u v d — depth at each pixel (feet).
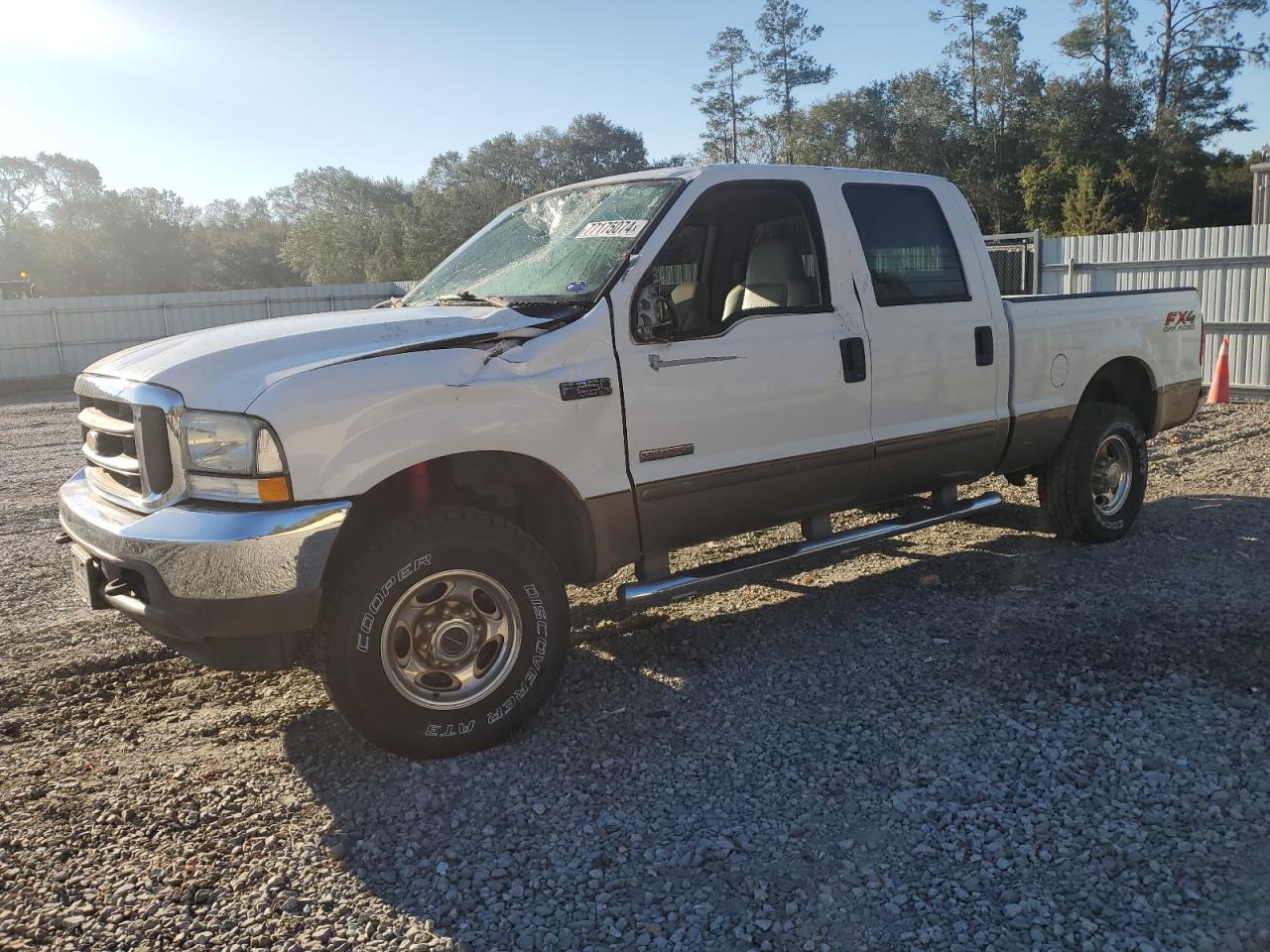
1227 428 34.60
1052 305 18.63
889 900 9.04
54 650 16.40
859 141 217.77
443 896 9.37
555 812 10.81
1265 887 9.00
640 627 16.70
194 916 9.16
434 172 291.79
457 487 13.38
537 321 12.79
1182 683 13.21
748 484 14.51
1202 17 195.31
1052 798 10.63
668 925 8.84
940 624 16.10
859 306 15.65
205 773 11.98
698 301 15.65
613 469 13.19
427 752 11.91
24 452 43.09
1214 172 196.13
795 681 14.10
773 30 216.95
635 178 15.30
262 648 11.27
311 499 10.91
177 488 11.28
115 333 103.76
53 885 9.68
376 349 11.73
